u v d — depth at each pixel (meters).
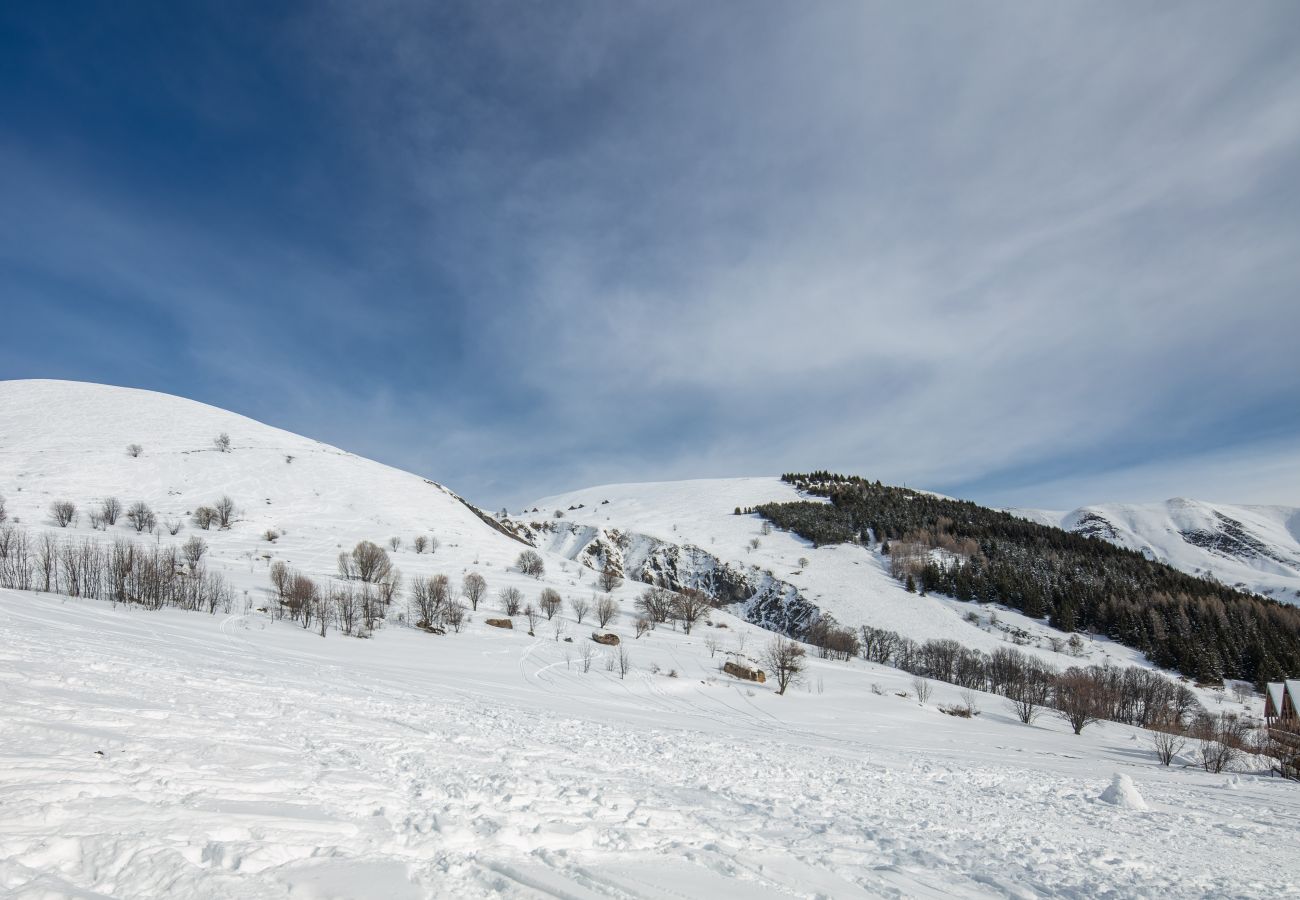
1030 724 71.75
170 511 114.81
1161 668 124.06
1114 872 11.66
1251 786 33.75
